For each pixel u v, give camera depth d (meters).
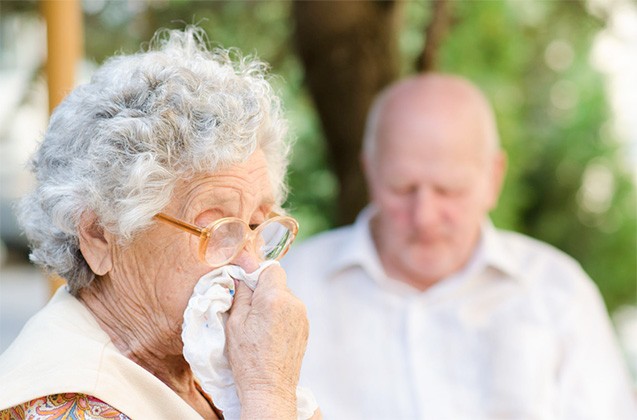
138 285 2.05
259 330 1.99
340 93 4.91
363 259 3.95
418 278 3.99
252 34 5.92
